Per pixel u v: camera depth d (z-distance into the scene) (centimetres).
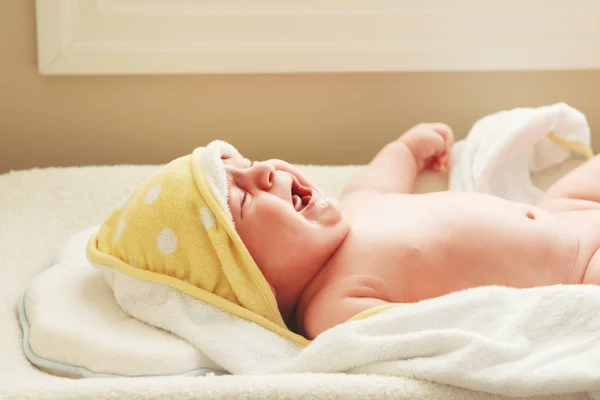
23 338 104
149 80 154
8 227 126
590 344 87
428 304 96
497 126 139
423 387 85
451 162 142
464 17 153
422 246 109
